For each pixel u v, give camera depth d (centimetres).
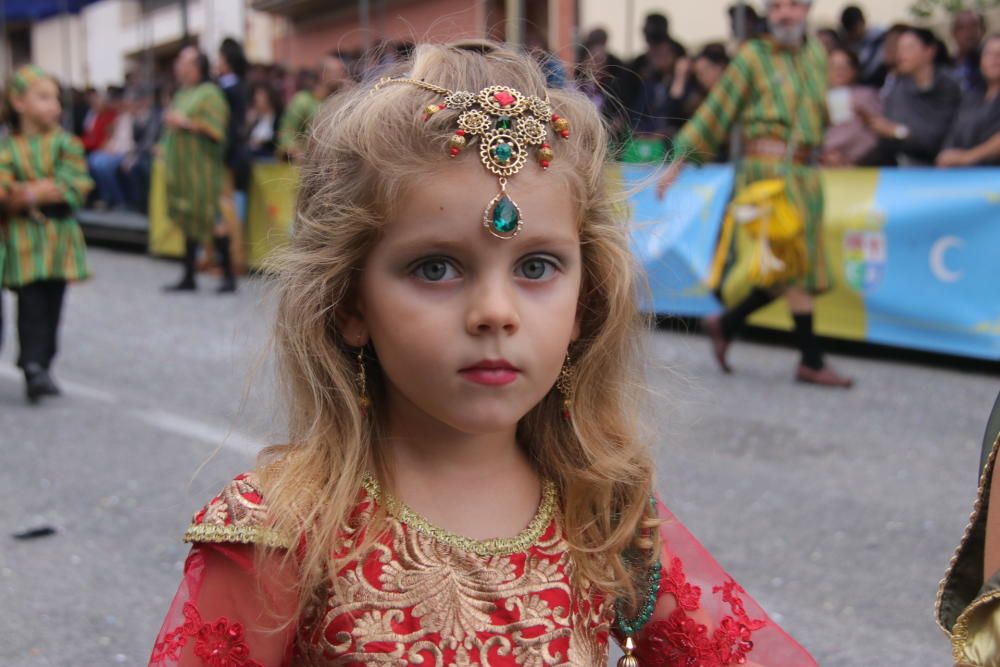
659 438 163
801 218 551
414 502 133
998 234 581
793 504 385
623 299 142
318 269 130
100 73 2105
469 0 1070
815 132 554
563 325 127
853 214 635
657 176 176
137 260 1147
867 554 340
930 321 609
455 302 123
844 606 305
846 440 466
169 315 796
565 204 126
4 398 548
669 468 423
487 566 131
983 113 634
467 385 124
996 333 584
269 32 1714
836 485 406
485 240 122
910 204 613
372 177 124
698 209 680
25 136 530
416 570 129
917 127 689
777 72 550
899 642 283
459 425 125
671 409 188
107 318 786
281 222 904
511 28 692
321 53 1596
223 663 126
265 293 155
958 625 108
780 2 548
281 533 127
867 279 632
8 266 525
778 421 495
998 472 115
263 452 139
